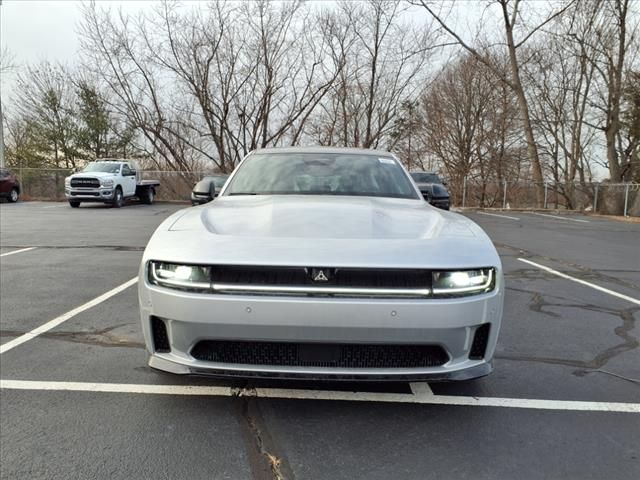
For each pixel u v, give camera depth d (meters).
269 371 2.43
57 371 3.35
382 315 2.36
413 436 2.60
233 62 29.31
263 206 3.23
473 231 2.86
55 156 38.78
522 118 29.44
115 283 6.05
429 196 4.20
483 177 29.91
